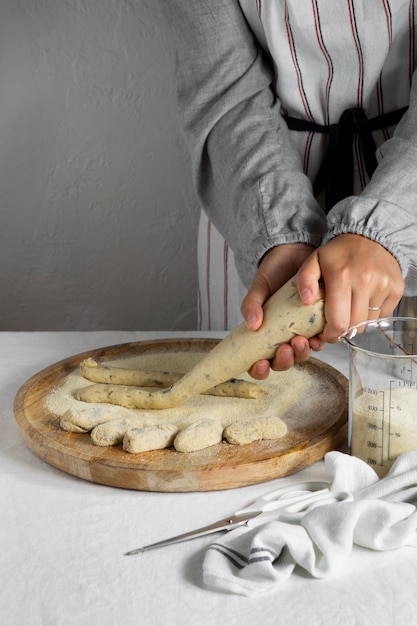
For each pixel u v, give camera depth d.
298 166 1.07
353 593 0.59
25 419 0.87
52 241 1.80
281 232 0.95
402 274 0.88
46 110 1.70
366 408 0.75
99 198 1.77
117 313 1.87
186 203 1.77
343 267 0.80
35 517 0.71
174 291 1.85
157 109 1.70
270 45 1.11
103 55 1.65
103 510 0.72
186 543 0.66
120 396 0.92
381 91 1.14
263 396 0.94
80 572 0.62
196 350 1.13
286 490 0.73
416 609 0.57
